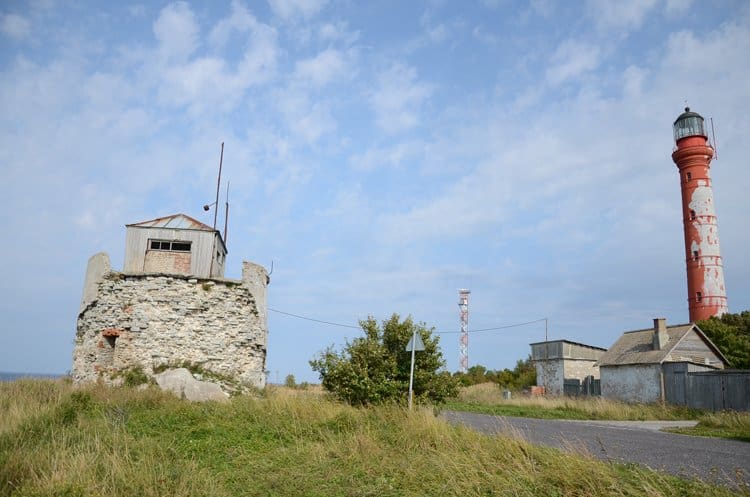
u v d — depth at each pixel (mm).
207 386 18250
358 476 8906
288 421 13047
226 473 9141
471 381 55375
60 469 8336
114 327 20078
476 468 8734
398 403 15633
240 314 21219
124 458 9203
